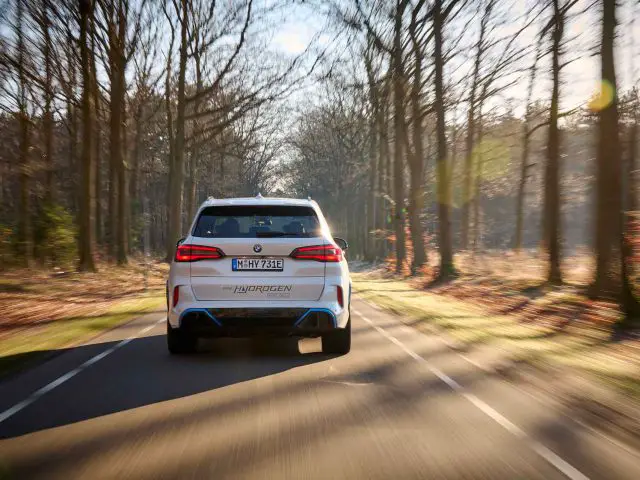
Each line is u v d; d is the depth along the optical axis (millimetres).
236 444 4316
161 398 5660
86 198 23094
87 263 23250
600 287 14234
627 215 12508
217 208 7531
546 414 5207
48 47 23641
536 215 57000
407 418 5035
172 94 31641
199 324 7199
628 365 7520
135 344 8820
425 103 24203
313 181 65062
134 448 4219
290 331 7254
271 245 7223
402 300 16406
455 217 49156
